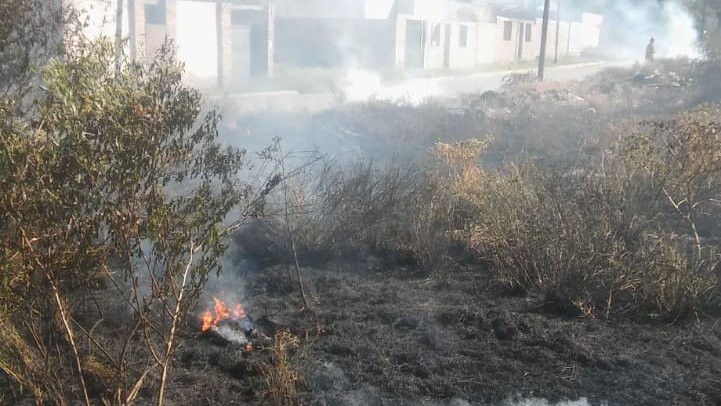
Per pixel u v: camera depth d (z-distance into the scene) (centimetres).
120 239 307
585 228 603
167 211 310
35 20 424
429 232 673
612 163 850
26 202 275
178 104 324
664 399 427
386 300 576
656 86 2211
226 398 417
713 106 1020
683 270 557
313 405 409
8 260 276
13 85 398
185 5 2292
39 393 324
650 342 503
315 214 679
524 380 447
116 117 288
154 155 303
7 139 275
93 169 283
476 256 680
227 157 363
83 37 415
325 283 614
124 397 360
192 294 334
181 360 460
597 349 488
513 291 597
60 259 291
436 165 991
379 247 700
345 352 479
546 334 507
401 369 459
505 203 699
